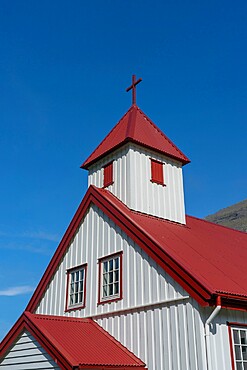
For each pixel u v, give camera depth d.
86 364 11.59
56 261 18.88
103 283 16.02
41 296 19.17
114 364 12.30
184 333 12.20
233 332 12.45
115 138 19.52
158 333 13.02
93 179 19.78
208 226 20.77
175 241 15.15
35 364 13.05
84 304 16.48
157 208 17.98
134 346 13.63
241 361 12.23
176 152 19.89
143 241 14.59
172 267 13.09
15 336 14.25
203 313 11.95
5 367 14.30
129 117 20.53
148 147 18.62
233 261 15.47
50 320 14.40
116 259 15.75
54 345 12.38
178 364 12.09
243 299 12.20
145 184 18.00
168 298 12.98
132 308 14.19
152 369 12.82
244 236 22.16
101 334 14.63
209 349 11.52
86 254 17.42
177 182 19.44
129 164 17.89
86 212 18.22
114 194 18.17
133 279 14.61
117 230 16.14
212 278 12.62
